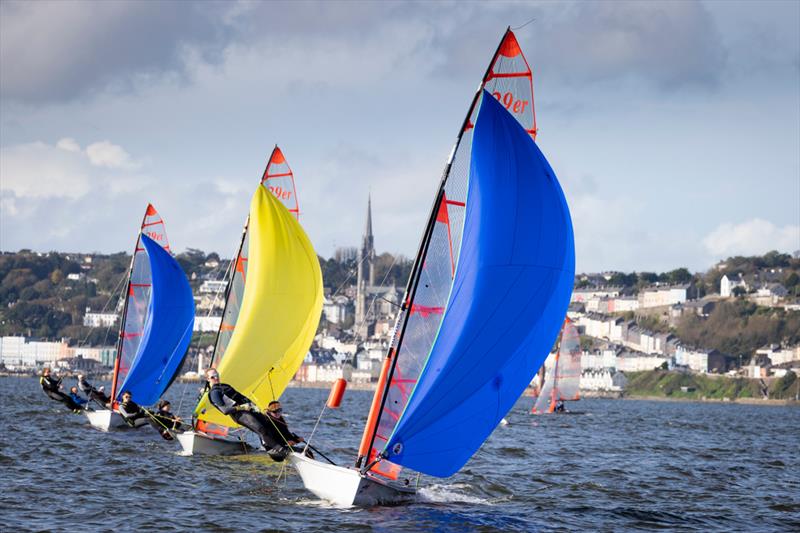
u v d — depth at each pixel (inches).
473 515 3174.2
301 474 3361.2
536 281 3068.4
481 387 3034.0
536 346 3100.4
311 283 4749.0
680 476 4633.4
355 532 2847.0
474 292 3004.4
